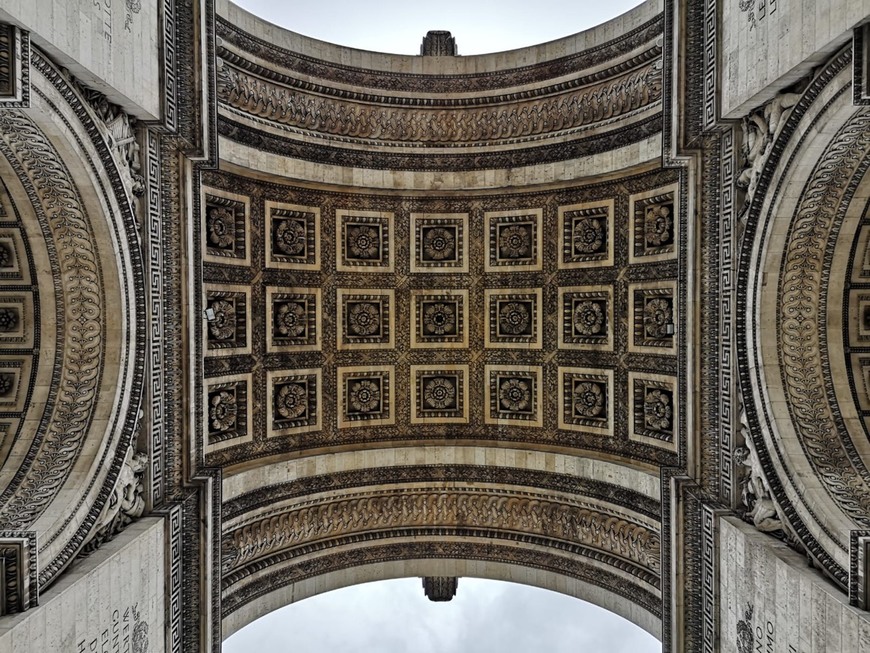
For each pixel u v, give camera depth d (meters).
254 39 17.08
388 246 19.66
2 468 12.80
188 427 15.18
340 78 18.89
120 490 13.05
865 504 12.60
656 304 17.02
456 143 19.69
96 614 11.62
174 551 14.33
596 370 18.39
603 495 18.03
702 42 14.62
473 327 19.86
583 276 18.53
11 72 9.48
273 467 17.78
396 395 19.91
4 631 9.47
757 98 12.77
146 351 13.67
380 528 19.64
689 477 15.48
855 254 13.34
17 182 12.12
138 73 12.75
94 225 12.48
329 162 18.73
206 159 15.05
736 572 13.64
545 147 18.77
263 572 17.64
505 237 19.47
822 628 11.13
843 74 10.63
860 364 13.74
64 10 10.41
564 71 18.42
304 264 18.69
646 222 17.33
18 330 13.42
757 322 13.49
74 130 11.34
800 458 13.12
